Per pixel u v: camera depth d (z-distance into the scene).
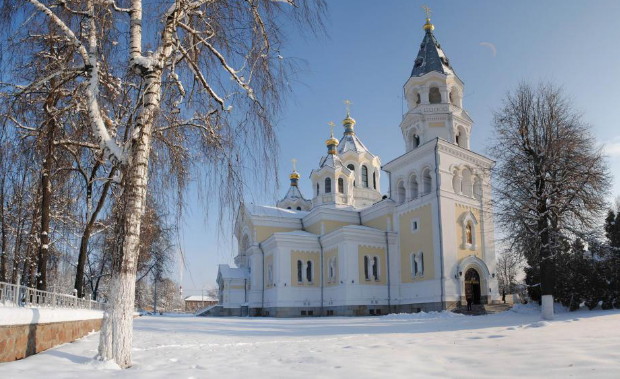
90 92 9.23
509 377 6.13
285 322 29.38
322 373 7.11
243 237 56.06
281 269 44.06
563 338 10.29
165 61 9.60
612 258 28.69
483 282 38.81
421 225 40.12
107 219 14.87
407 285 40.81
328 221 48.03
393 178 44.66
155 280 46.34
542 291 22.34
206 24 10.33
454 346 10.05
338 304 41.53
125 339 8.15
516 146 26.05
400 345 10.88
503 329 14.62
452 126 41.69
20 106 11.13
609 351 7.55
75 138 12.90
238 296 51.31
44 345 9.34
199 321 30.25
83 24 10.77
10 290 8.16
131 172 8.81
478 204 40.75
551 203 24.67
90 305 16.50
